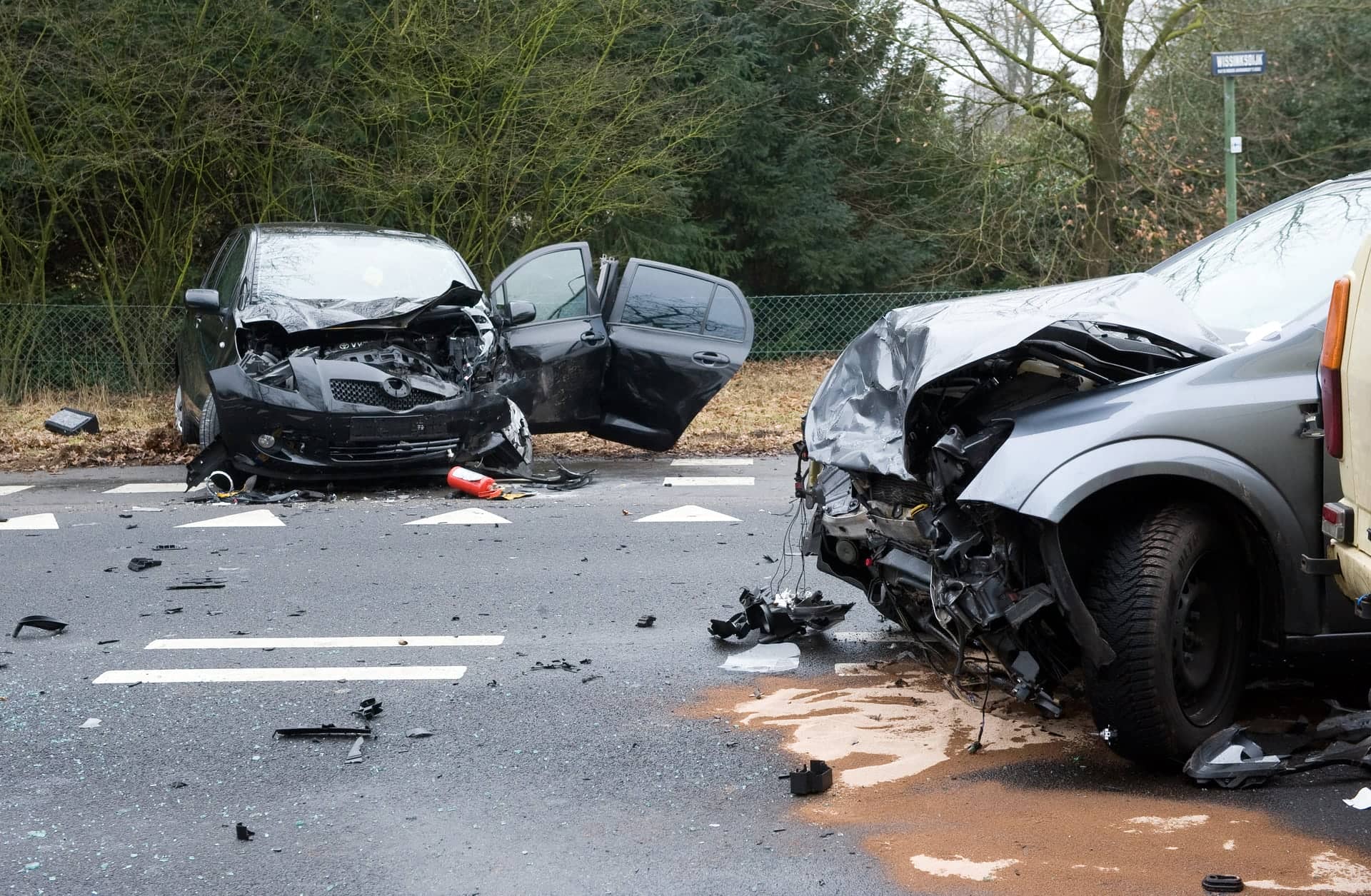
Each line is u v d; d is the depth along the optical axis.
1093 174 17.72
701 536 7.87
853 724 4.51
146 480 10.52
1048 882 3.19
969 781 3.93
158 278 16.98
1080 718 4.50
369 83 16.22
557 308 10.64
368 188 16.25
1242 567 4.01
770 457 11.78
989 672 4.78
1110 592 3.80
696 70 21.92
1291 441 3.92
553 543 7.73
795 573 6.88
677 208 21.86
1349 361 3.47
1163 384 3.96
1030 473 3.80
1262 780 3.80
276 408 9.05
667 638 5.68
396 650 5.55
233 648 5.59
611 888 3.28
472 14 15.83
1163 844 3.38
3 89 15.16
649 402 10.77
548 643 5.62
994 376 4.25
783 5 20.22
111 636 5.80
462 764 4.22
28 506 9.22
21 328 15.62
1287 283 4.55
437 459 9.55
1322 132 19.42
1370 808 3.57
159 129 16.28
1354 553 3.53
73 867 3.46
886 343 4.79
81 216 17.25
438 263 10.59
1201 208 18.05
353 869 3.43
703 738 4.43
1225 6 16.50
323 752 4.35
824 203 24.09
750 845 3.52
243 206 17.61
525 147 16.64
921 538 4.36
